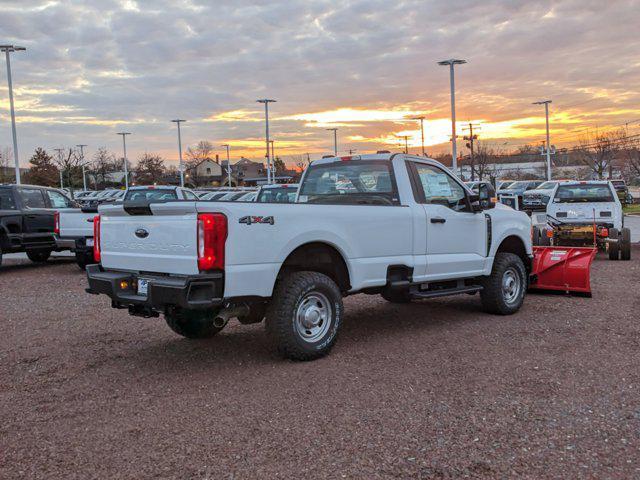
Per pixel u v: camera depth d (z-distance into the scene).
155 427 4.30
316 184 7.51
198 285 5.01
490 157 84.81
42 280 12.00
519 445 3.91
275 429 4.22
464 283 7.67
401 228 6.59
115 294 5.57
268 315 5.68
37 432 4.24
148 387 5.17
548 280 9.34
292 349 5.66
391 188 6.81
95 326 7.62
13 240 13.10
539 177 92.31
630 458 3.72
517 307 8.04
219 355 6.12
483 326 7.28
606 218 14.23
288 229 5.54
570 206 14.48
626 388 4.95
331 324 5.93
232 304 5.48
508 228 8.05
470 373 5.40
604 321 7.39
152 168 99.12
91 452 3.91
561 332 6.88
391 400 4.75
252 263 5.30
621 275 11.34
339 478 3.52
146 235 5.51
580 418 4.34
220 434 4.15
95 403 4.80
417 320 7.69
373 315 8.04
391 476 3.53
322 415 4.46
